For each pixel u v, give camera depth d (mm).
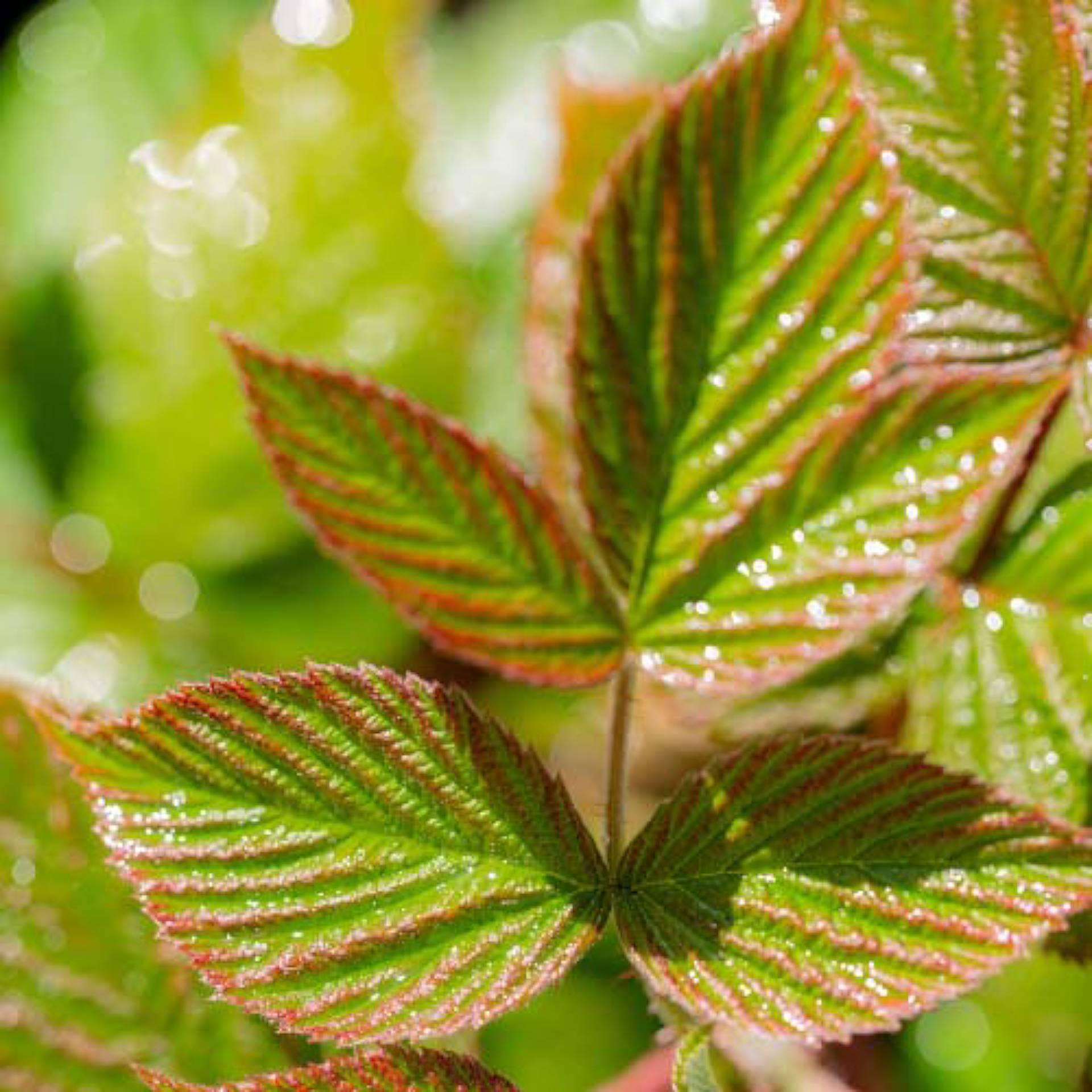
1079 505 706
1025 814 667
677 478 687
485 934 666
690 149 681
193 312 812
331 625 818
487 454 689
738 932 668
